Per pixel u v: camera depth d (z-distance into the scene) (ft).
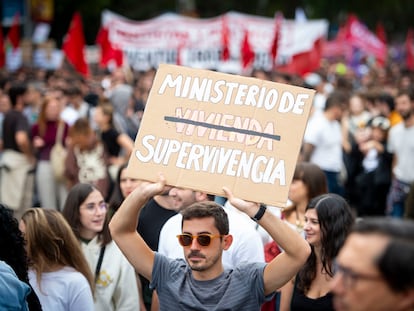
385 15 168.66
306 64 56.54
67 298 16.96
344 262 8.57
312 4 147.74
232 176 14.03
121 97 43.42
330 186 38.29
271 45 55.67
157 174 14.23
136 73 60.80
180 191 20.36
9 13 91.20
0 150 41.65
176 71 14.82
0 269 13.44
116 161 36.17
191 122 14.44
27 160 37.55
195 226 14.57
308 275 17.81
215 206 14.79
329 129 37.78
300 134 14.16
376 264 8.36
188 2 128.47
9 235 14.80
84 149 32.48
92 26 109.19
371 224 8.57
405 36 176.65
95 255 19.13
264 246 20.99
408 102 36.73
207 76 14.73
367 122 40.55
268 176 13.97
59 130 36.91
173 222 18.89
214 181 14.06
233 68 61.62
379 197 39.40
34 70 74.95
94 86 54.08
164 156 14.29
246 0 146.41
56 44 106.22
